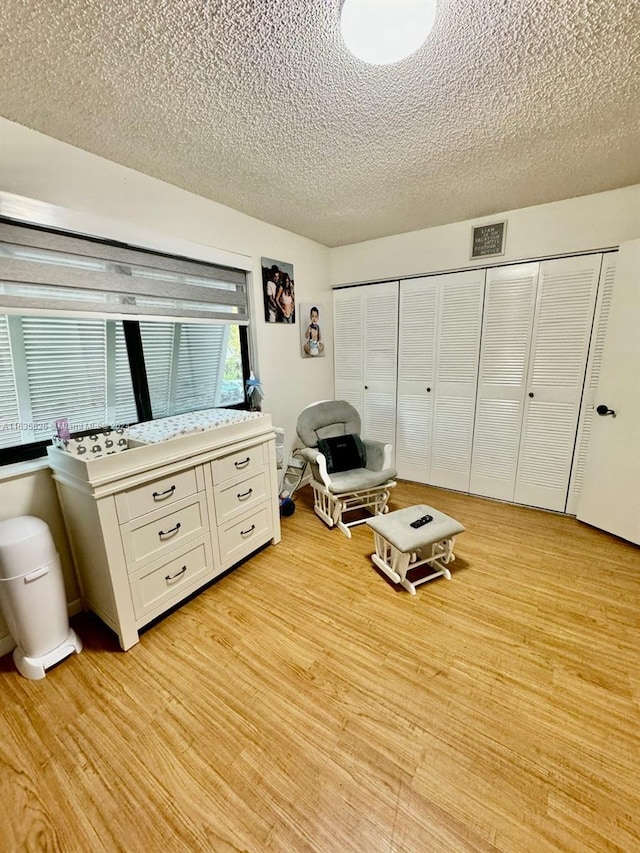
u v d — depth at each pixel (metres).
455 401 3.05
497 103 1.39
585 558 2.18
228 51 1.10
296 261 3.03
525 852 0.92
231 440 2.01
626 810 1.00
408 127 1.54
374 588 1.97
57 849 0.96
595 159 1.85
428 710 1.29
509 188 2.18
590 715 1.26
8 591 1.39
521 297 2.62
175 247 2.06
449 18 1.00
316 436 2.84
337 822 0.99
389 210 2.50
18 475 1.57
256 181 2.02
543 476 2.76
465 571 2.08
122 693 1.39
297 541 2.47
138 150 1.68
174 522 1.74
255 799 1.05
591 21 1.02
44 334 1.73
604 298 2.35
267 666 1.49
